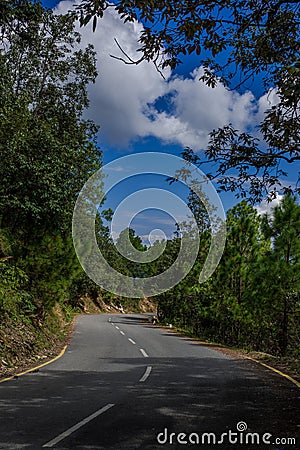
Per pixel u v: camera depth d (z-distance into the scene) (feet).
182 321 115.55
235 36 22.89
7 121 48.16
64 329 82.53
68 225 64.49
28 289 59.26
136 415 23.08
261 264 61.41
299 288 58.34
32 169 50.08
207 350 59.00
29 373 36.37
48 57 72.33
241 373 38.55
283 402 26.43
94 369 39.52
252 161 25.08
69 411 23.79
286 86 17.88
